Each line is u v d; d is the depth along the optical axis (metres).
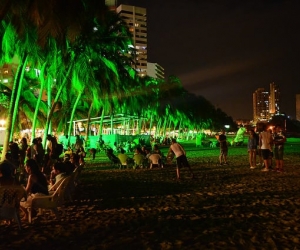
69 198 11.02
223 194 11.88
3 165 7.81
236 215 8.95
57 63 26.56
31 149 16.67
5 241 7.25
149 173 18.75
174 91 79.38
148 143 50.16
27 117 49.09
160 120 90.25
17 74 23.27
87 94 37.06
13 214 7.77
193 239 7.08
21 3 17.06
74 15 16.88
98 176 17.69
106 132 65.31
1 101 42.72
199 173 18.09
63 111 51.47
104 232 7.72
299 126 154.25
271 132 18.44
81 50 27.47
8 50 22.12
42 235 7.59
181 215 9.06
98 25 28.27
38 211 9.86
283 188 12.81
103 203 10.84
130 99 51.09
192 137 111.06
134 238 7.22
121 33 33.75
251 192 12.13
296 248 6.42
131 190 13.17
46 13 15.99
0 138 50.12
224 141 22.69
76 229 8.00
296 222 8.16
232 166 21.39
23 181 13.93
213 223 8.23
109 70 34.50
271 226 7.88
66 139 42.12
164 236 7.32
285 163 22.27
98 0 19.47
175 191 12.75
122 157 21.56
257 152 20.48
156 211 9.59
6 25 19.80
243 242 6.80
